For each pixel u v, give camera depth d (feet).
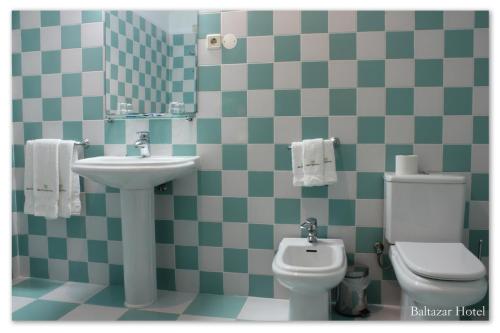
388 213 6.19
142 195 6.61
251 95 6.91
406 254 5.30
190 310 6.59
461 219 5.92
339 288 6.45
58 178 7.36
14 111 7.99
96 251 7.76
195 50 7.05
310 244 6.28
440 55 6.39
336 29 6.61
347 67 6.60
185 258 7.32
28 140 7.83
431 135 6.47
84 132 7.64
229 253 7.15
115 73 7.45
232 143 7.03
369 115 6.59
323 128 6.72
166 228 7.36
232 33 6.91
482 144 6.37
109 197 7.63
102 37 7.48
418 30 6.42
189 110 7.11
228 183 7.08
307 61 6.71
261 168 6.95
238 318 6.32
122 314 6.47
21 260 8.09
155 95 7.25
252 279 7.11
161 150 7.32
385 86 6.53
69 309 6.66
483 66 6.31
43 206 7.41
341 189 6.72
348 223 6.73
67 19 7.61
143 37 7.27
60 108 7.74
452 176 5.96
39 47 7.77
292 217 6.89
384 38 6.50
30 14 7.77
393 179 6.06
